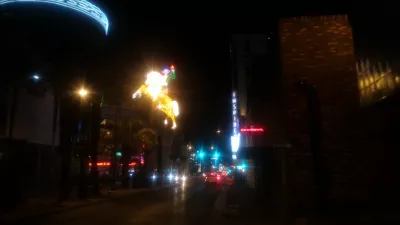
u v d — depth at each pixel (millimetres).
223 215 17969
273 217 16109
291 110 15875
